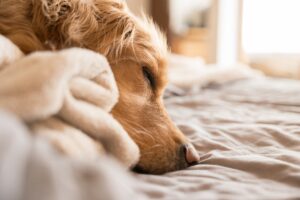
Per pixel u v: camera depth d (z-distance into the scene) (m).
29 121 0.44
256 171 0.66
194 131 1.01
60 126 0.49
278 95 1.69
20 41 0.77
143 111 0.88
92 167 0.32
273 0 3.47
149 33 0.96
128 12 0.97
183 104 1.53
